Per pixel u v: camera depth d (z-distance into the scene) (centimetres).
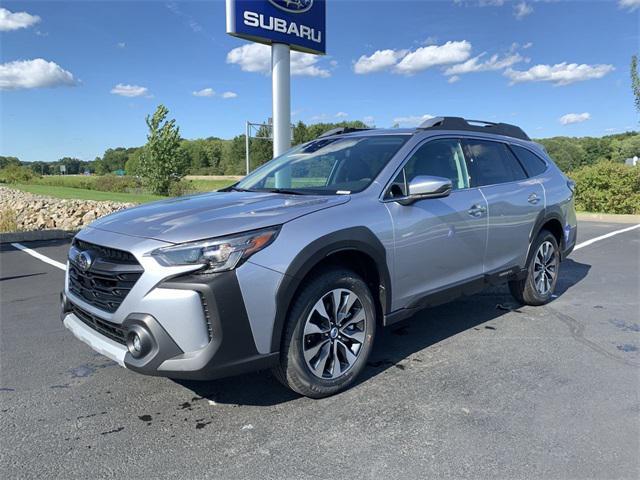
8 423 308
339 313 336
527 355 408
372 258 345
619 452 271
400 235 364
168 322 274
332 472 256
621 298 583
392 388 350
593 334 459
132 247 287
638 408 319
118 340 299
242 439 288
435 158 422
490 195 452
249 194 393
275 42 1108
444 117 452
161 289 275
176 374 276
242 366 288
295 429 298
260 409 323
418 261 381
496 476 251
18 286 661
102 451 277
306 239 307
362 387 352
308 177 422
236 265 281
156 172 3788
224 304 277
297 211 320
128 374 380
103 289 299
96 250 311
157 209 349
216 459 269
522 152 530
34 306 568
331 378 333
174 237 285
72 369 390
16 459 270
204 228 291
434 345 432
